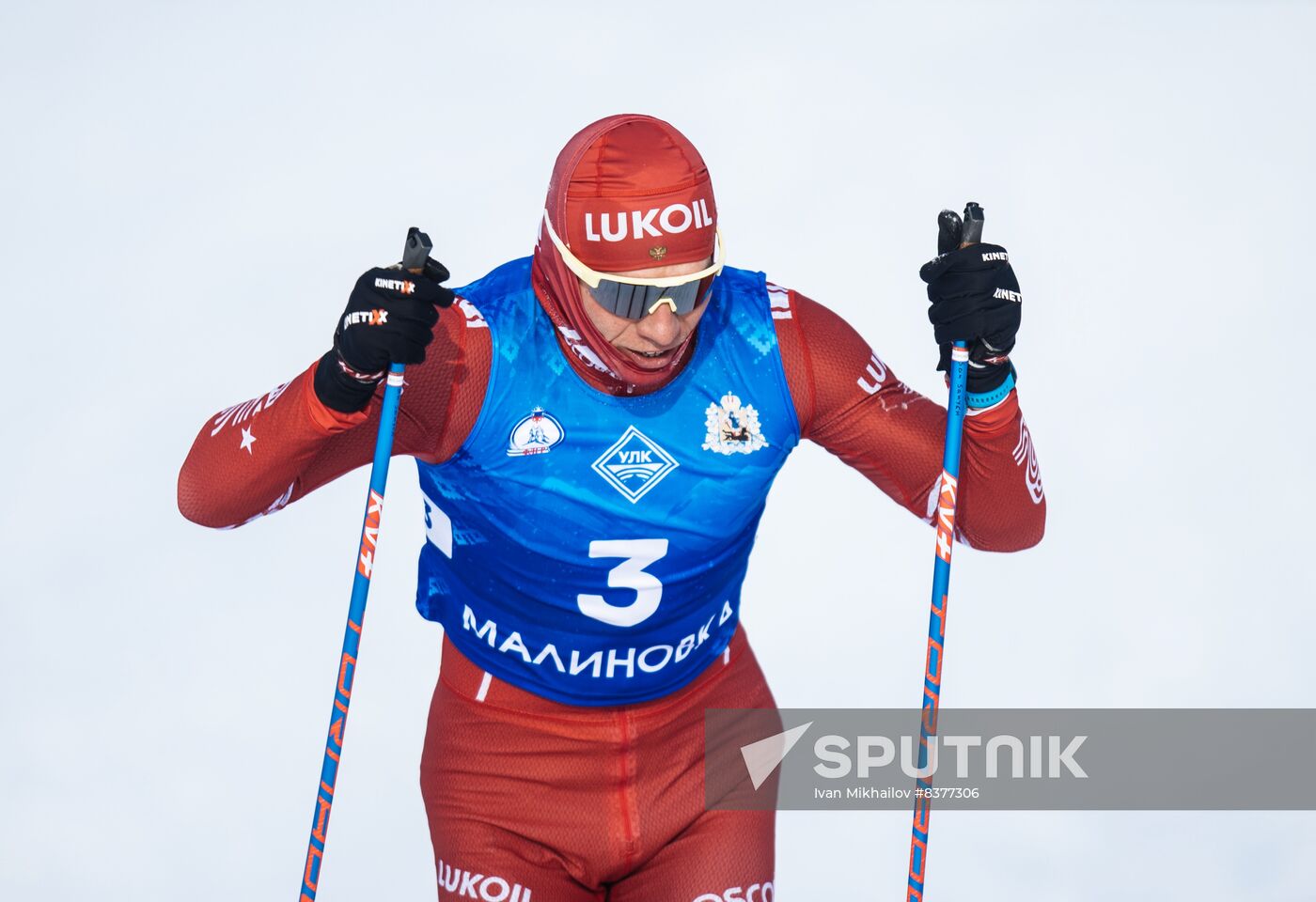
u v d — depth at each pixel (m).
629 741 13.16
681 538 12.55
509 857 13.12
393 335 11.58
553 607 12.71
